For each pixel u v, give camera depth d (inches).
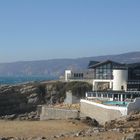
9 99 7027.6
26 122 4146.2
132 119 3425.2
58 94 7091.5
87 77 7401.6
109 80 6195.9
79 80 7263.8
